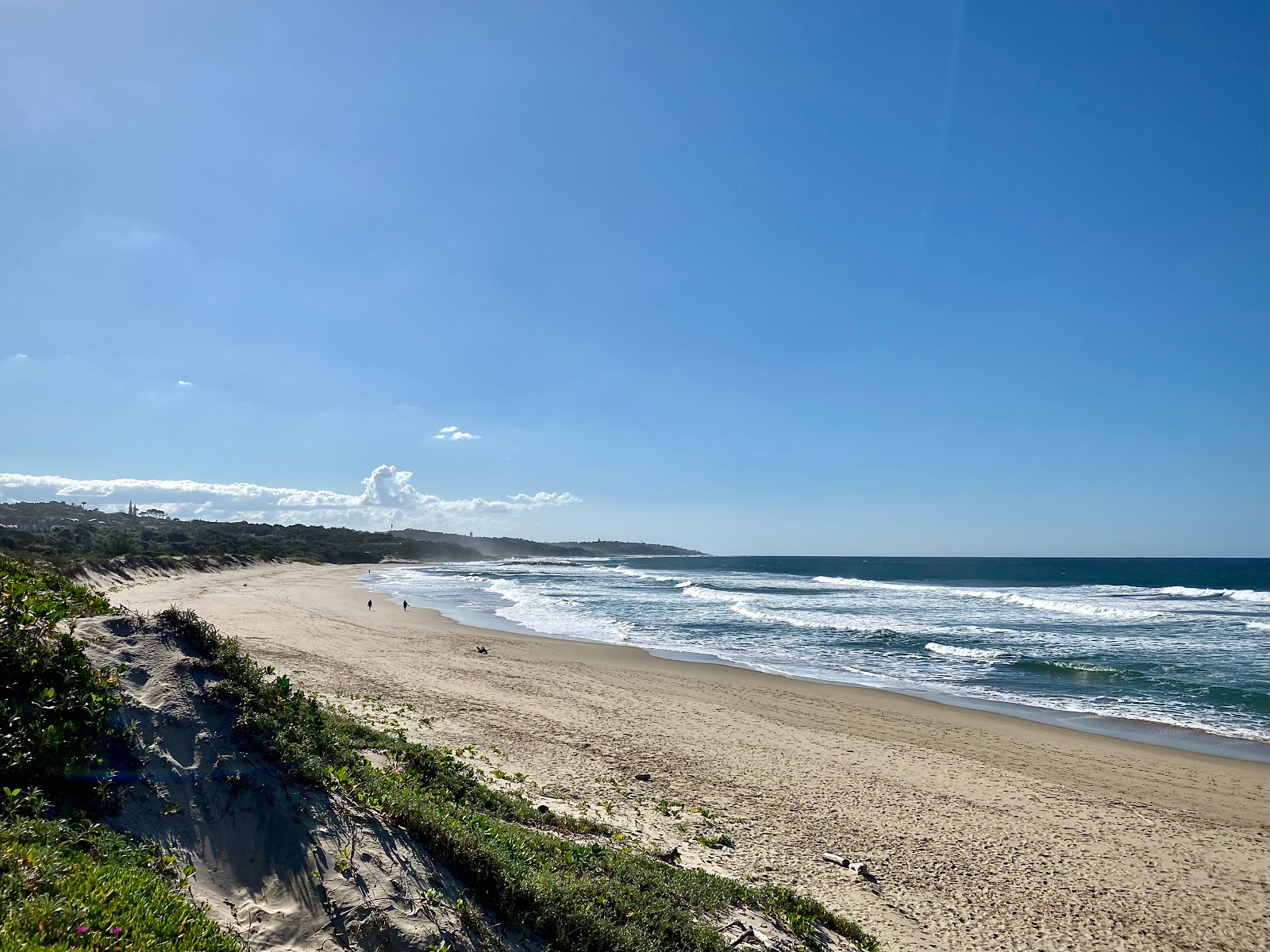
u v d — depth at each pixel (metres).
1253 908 9.55
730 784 13.16
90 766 5.77
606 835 9.43
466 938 5.34
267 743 6.70
